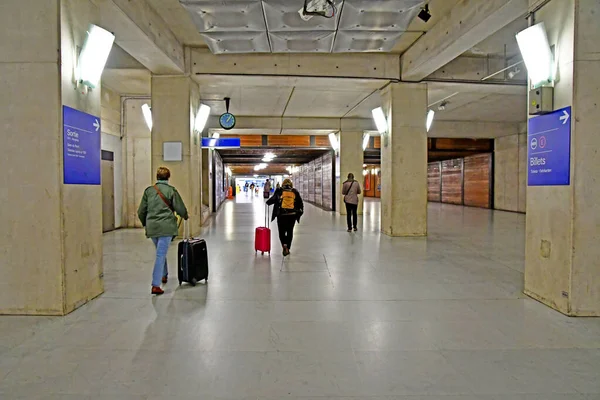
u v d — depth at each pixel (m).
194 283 4.57
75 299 3.78
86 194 3.97
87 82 3.88
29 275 3.59
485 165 18.56
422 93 8.22
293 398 2.27
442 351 2.88
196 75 7.72
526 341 3.05
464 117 14.09
